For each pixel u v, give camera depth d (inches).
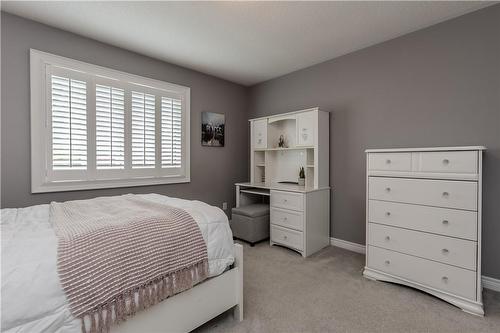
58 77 92.6
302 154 136.4
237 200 142.2
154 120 119.9
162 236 50.3
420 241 75.8
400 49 98.9
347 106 116.0
